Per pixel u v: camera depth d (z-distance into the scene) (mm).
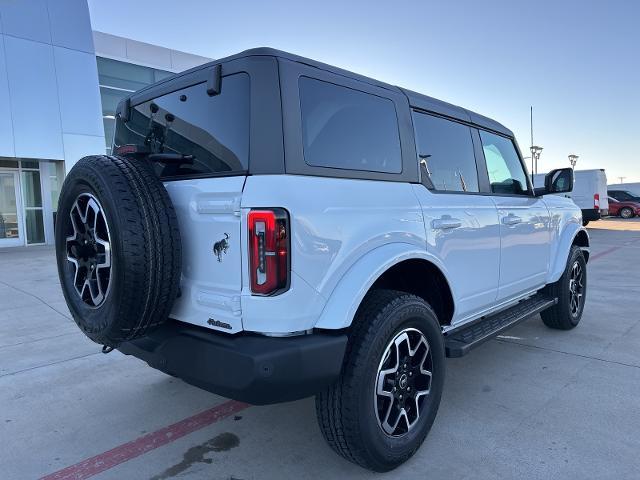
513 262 4000
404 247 2746
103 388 3904
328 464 2791
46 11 14406
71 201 2639
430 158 3266
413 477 2631
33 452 2959
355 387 2426
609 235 17203
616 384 3805
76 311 2648
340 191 2465
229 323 2295
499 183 4117
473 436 3033
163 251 2320
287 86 2338
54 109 14688
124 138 3361
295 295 2229
